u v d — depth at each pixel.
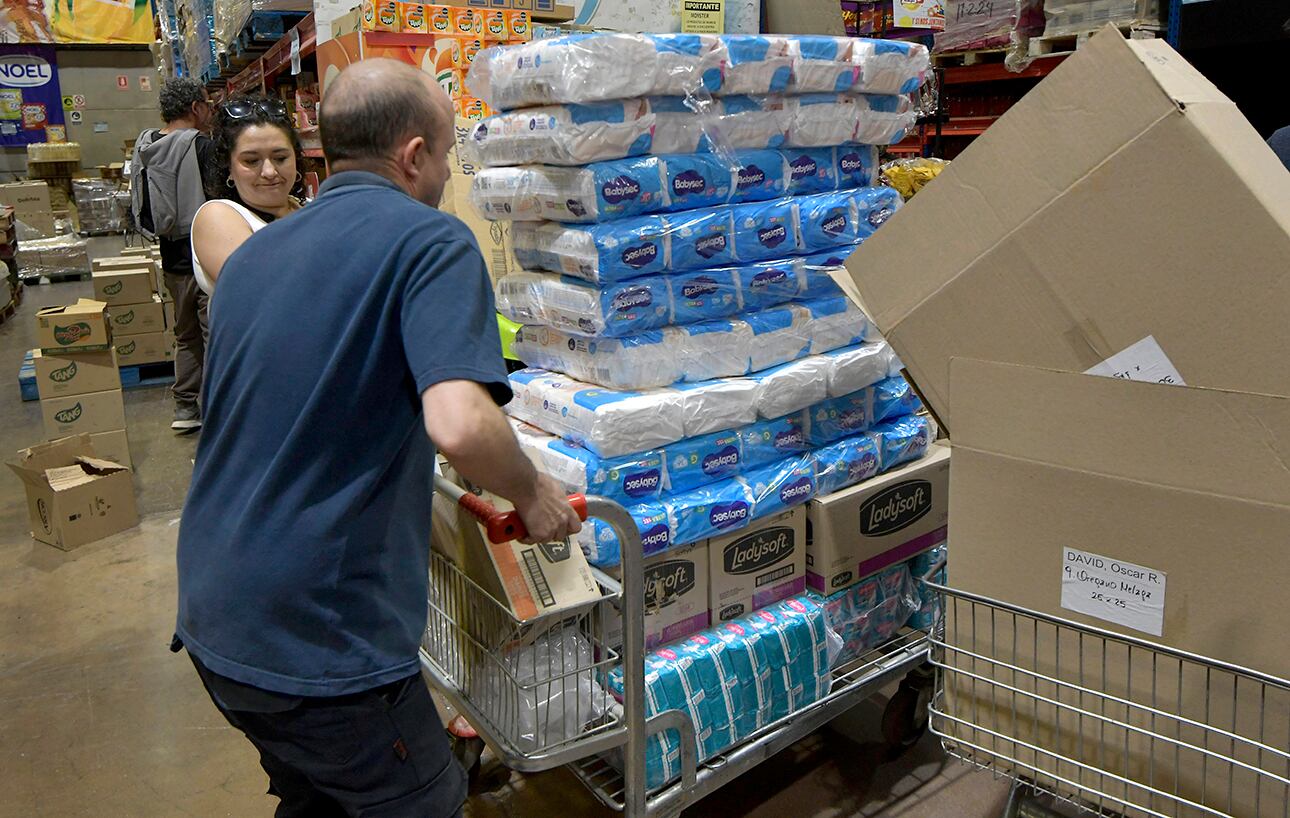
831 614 2.26
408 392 1.39
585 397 1.96
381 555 1.42
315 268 1.39
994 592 1.53
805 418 2.21
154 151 4.91
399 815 1.49
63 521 3.94
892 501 2.34
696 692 1.95
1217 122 1.28
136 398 6.23
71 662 3.13
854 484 2.31
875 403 2.33
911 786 2.39
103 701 2.90
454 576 1.83
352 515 1.37
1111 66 1.31
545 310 2.08
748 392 2.05
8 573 3.78
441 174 1.59
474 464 1.28
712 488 2.05
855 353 2.25
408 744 1.47
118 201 11.39
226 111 2.62
